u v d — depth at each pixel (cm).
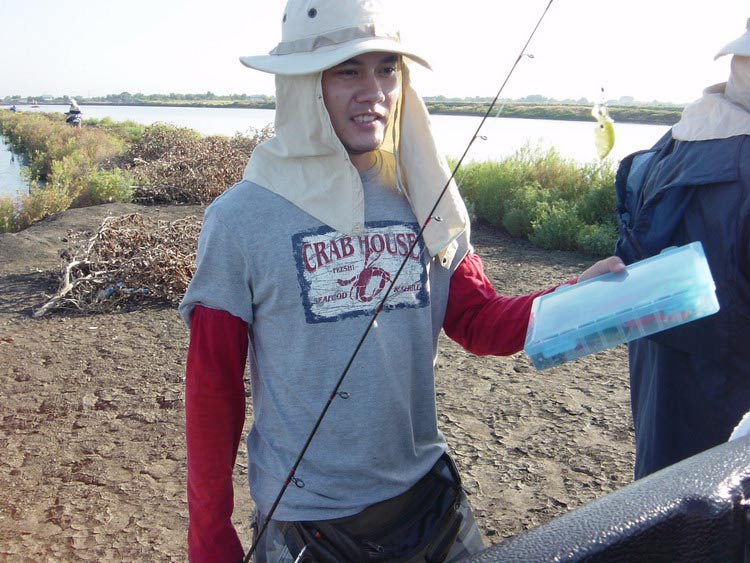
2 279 844
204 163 1535
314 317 168
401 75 179
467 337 195
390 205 179
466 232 192
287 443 174
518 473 418
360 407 170
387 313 173
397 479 175
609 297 158
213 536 172
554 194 1175
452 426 478
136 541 366
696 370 197
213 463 172
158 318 715
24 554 355
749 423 117
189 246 865
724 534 80
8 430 483
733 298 187
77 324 698
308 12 167
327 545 171
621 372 564
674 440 206
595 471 418
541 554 74
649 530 76
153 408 516
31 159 3197
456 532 181
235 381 174
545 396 521
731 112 190
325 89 168
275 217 169
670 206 198
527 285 839
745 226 183
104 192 1417
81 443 466
